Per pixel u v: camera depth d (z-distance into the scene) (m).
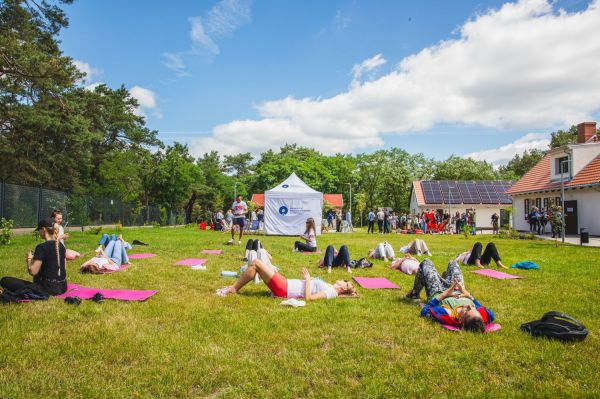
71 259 9.83
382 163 65.31
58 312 5.06
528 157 70.62
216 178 70.25
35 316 4.88
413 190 46.78
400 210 56.53
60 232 9.01
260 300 6.02
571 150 24.56
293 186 24.17
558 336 4.38
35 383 3.21
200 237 20.38
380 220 30.33
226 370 3.54
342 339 4.35
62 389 3.14
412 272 8.95
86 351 3.89
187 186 51.50
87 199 29.95
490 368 3.67
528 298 6.50
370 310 5.57
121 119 43.47
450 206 41.47
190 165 55.62
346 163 69.69
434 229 32.16
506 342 4.30
